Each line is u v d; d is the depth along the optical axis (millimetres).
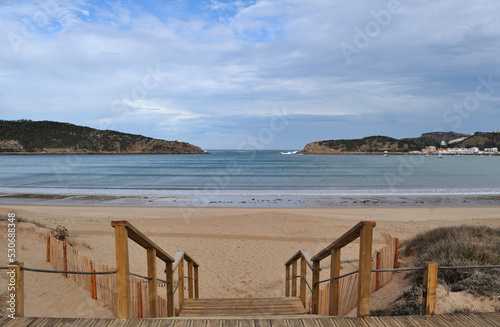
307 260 4320
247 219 15430
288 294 6098
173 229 13055
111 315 4918
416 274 5668
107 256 8484
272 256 9562
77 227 12336
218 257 9445
